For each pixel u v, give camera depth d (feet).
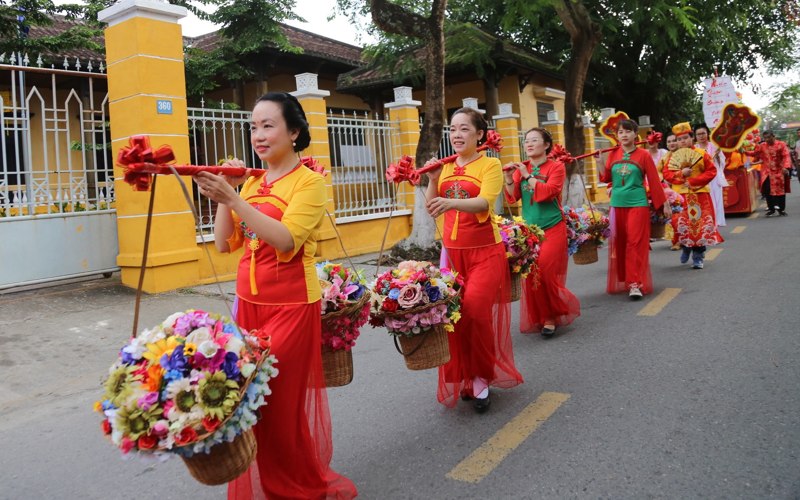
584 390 13.97
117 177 25.98
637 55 65.62
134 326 7.55
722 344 16.39
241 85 52.19
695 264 27.35
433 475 10.57
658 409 12.56
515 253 14.28
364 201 37.83
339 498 9.39
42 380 16.61
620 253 22.91
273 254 8.65
